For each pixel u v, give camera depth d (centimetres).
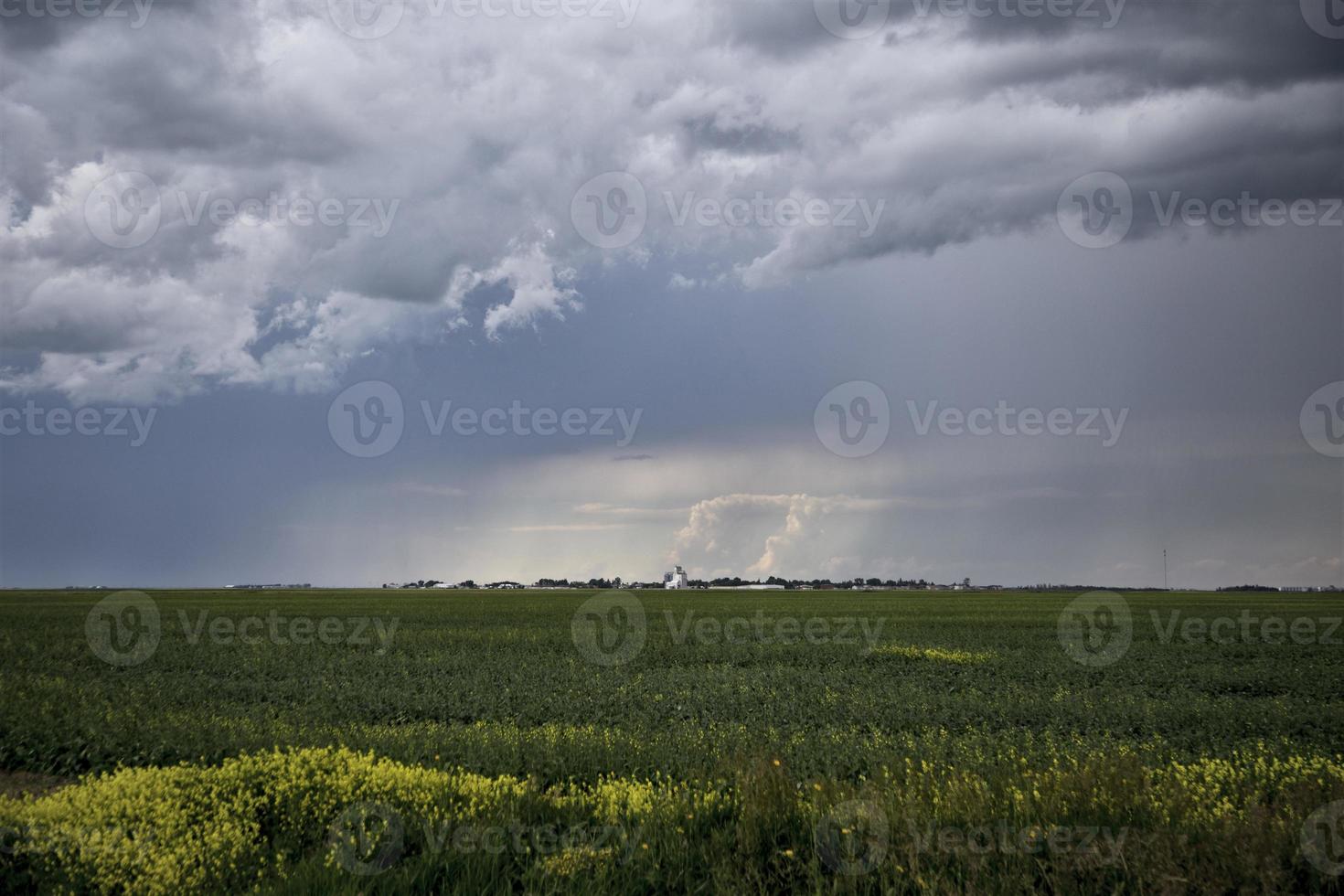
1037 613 6538
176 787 1006
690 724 1641
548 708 1928
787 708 1859
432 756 1220
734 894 733
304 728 1445
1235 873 720
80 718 1546
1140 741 1512
